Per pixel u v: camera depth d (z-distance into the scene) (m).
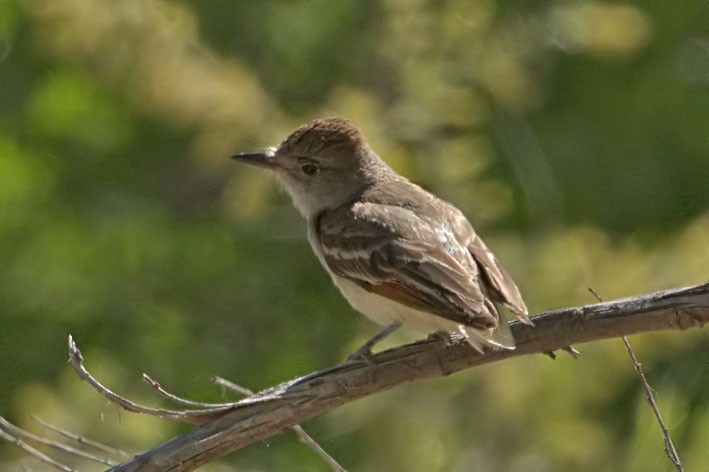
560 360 13.27
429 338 9.59
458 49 15.70
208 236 17.27
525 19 16.45
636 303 8.74
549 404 13.30
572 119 17.17
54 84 17.38
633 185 16.97
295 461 14.94
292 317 16.77
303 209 11.47
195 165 17.00
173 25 14.96
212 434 8.47
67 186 17.34
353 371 8.87
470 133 15.84
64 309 16.59
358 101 14.88
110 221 17.22
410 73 15.32
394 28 15.56
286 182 11.55
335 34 16.78
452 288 9.73
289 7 16.92
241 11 16.86
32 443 12.55
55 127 17.50
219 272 17.03
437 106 15.06
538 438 13.40
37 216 17.06
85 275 16.81
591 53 16.78
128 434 12.80
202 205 17.48
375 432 13.58
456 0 15.60
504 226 15.88
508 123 16.25
